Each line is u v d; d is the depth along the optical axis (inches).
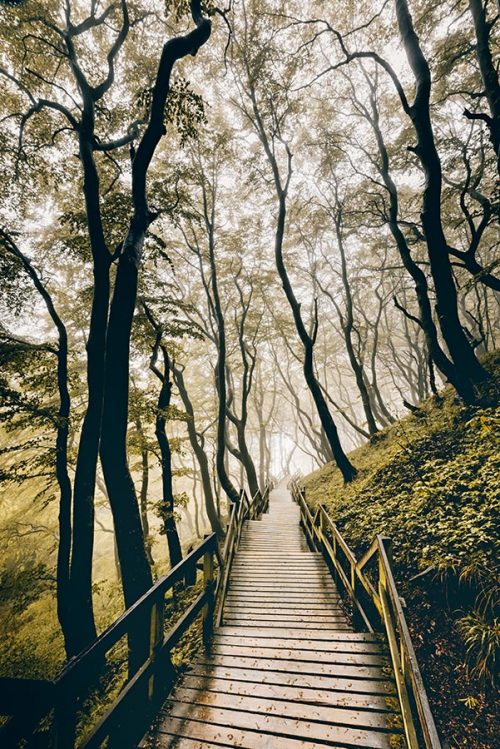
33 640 397.4
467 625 146.0
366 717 113.0
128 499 208.1
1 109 373.7
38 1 306.2
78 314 483.5
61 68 378.0
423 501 232.2
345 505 324.2
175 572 136.2
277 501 820.6
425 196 327.9
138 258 230.2
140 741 107.8
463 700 125.6
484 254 768.9
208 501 625.6
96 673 87.8
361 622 177.3
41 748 66.0
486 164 439.5
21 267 299.0
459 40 424.8
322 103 597.3
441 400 410.0
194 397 963.3
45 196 434.0
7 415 269.7
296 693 125.6
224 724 112.9
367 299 1022.4
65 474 281.4
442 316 332.2
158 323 389.7
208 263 723.4
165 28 397.7
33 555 554.9
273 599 215.6
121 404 213.2
